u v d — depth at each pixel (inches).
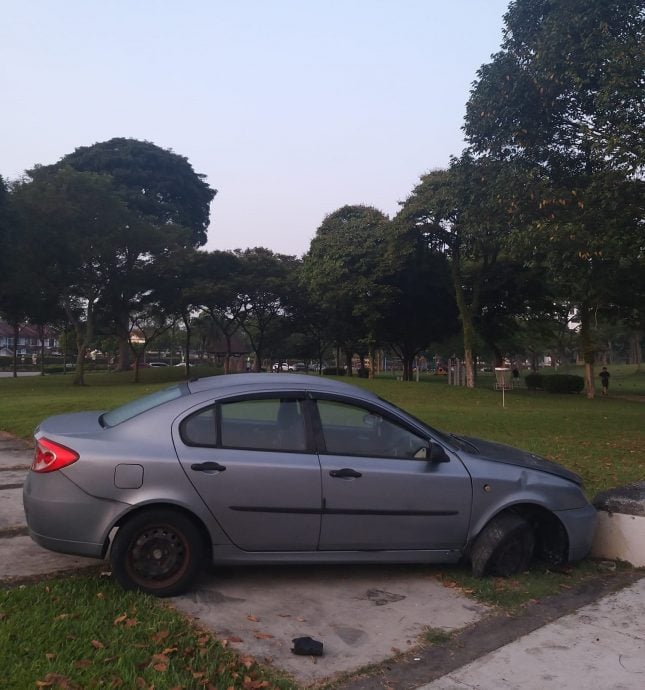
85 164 1798.7
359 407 197.9
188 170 1947.6
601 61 428.8
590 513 210.7
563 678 141.3
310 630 162.4
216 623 163.6
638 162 403.5
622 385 1843.0
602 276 526.6
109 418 202.1
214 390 193.2
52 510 174.9
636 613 176.7
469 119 507.8
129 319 1827.0
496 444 236.8
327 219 1322.6
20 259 1129.4
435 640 158.2
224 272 1565.0
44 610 161.2
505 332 1512.1
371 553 190.2
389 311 1331.2
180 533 178.9
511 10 484.1
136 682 128.3
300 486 183.2
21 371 2635.3
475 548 198.5
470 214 542.0
